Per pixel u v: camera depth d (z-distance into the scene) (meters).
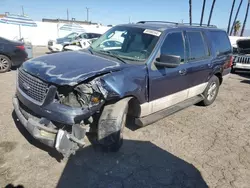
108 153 3.44
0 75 7.71
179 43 4.34
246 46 11.79
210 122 5.00
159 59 3.78
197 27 5.13
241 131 4.65
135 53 3.84
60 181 2.78
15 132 3.76
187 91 4.81
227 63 6.22
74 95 2.81
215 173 3.21
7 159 3.08
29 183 2.70
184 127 4.61
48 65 3.16
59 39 17.56
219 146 3.97
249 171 3.32
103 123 3.21
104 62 3.39
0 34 23.06
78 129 2.83
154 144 3.83
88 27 26.66
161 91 3.98
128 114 3.86
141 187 2.82
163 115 4.12
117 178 2.94
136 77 3.39
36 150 3.32
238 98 7.07
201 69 4.99
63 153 2.76
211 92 5.91
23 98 3.15
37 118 3.04
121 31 4.39
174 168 3.24
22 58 8.55
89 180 2.85
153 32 4.05
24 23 23.61
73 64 3.18
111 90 2.98
